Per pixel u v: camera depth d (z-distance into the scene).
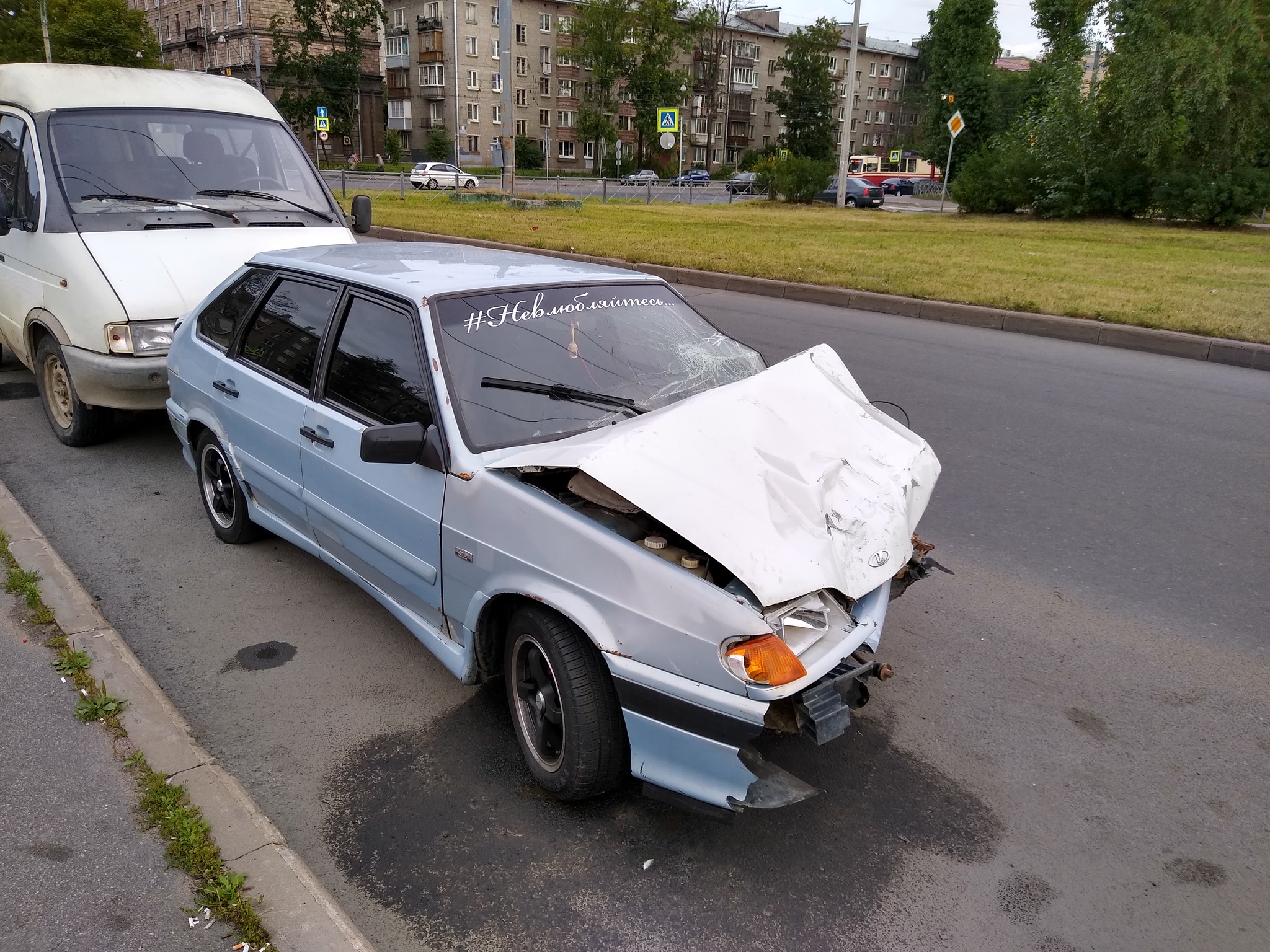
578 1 77.19
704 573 2.71
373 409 3.55
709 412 3.13
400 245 4.82
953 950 2.54
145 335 5.62
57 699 3.32
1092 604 4.50
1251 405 7.80
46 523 5.15
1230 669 3.96
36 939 2.35
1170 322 10.28
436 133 70.81
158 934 2.37
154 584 4.51
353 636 4.10
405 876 2.76
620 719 2.86
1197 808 3.13
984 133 62.59
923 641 4.17
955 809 3.11
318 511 3.87
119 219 6.01
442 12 72.38
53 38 46.91
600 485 2.91
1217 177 25.16
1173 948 2.56
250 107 7.24
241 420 4.32
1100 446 6.75
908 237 20.34
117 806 2.82
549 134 79.31
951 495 5.85
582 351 3.63
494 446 3.17
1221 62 24.16
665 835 2.96
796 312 11.91
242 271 4.66
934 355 9.54
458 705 3.63
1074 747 3.44
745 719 2.52
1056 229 23.98
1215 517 5.52
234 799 2.84
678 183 47.69
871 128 104.88
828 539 2.84
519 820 3.01
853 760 3.36
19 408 7.20
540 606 2.94
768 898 2.71
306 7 64.81
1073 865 2.87
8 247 6.41
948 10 63.81
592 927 2.59
